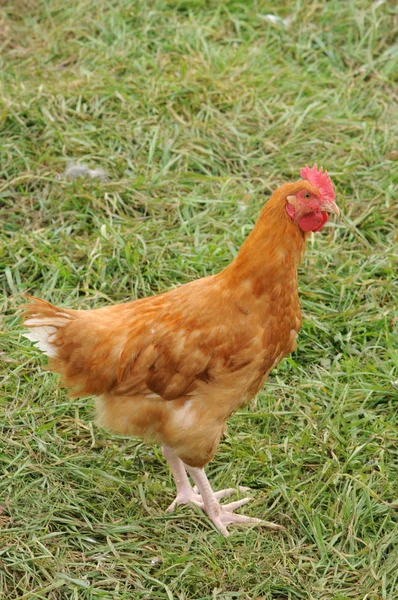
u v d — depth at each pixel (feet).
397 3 38.50
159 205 29.58
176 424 19.43
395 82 35.86
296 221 18.72
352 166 30.86
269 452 22.11
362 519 20.17
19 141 31.71
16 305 26.22
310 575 19.03
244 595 18.67
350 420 22.98
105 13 38.78
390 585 18.79
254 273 18.79
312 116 33.35
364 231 28.99
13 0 39.52
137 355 19.20
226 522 20.54
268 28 37.88
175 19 38.37
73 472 21.45
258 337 18.98
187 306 19.25
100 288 26.71
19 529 19.88
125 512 20.77
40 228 28.96
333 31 37.91
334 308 26.48
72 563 19.21
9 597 18.60
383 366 24.34
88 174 30.48
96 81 34.50
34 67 36.11
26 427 22.59
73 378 19.88
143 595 18.66
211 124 32.73
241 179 30.76
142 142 31.91
